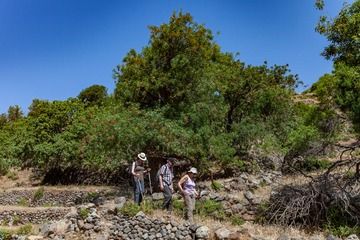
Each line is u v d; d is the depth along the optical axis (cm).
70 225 1421
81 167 3309
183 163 2598
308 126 1570
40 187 3162
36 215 2228
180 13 2464
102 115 2492
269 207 1579
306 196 1477
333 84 1402
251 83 2780
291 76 3077
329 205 1479
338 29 1449
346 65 1432
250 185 2095
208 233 1223
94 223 1390
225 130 2672
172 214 1411
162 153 2267
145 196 1773
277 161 2438
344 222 1432
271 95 2836
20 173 4028
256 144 2677
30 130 3562
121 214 1379
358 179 1554
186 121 2342
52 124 3534
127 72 2472
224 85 2705
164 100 2475
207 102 2411
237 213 1656
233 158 2409
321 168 2044
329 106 1484
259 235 1217
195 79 2436
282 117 2830
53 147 3297
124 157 2272
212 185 2131
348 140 2008
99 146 2297
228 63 3216
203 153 2259
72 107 3634
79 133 3253
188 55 2434
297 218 1489
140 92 2481
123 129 2180
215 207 1673
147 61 2459
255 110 2847
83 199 2628
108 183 3053
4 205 2936
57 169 3497
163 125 2225
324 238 1240
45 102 3731
